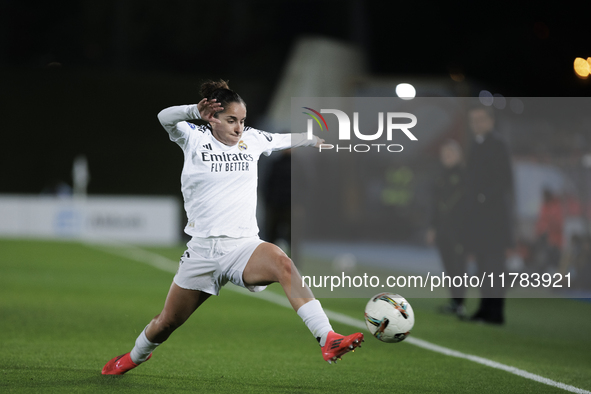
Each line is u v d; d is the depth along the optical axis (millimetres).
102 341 23656
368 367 20641
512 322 31922
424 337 26594
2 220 83625
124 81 100000
